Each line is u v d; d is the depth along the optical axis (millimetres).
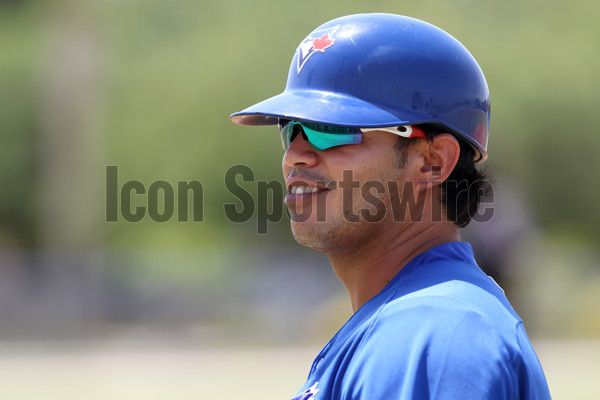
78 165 86562
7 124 101562
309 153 8633
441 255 8398
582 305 55250
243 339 54500
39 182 92188
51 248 86688
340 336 8188
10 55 101000
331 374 7625
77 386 35094
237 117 9203
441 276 7820
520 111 98188
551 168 101312
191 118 99125
